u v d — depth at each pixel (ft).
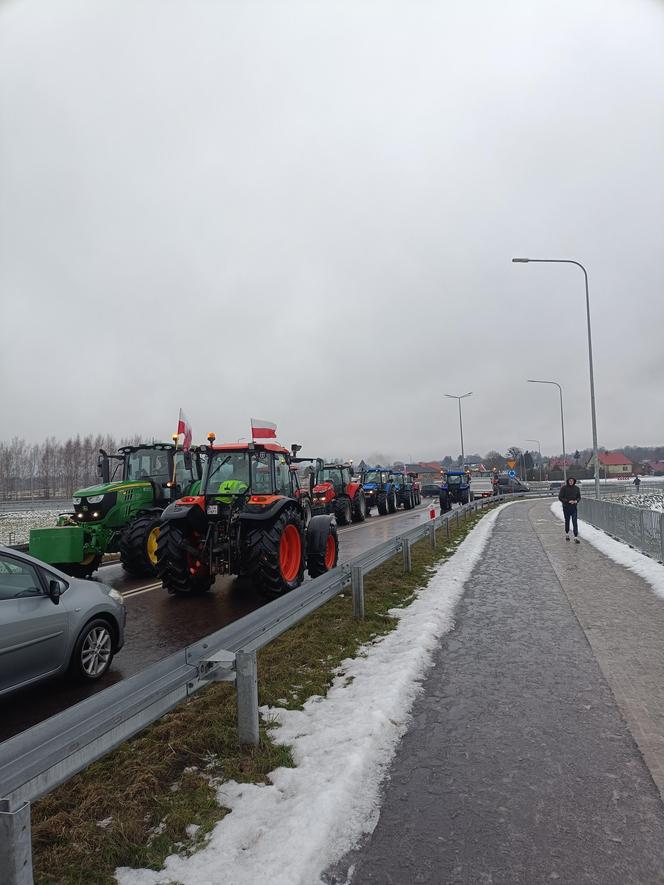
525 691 15.34
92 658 17.39
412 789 10.65
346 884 8.18
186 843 9.16
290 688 15.64
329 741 12.20
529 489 178.09
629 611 23.66
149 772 11.30
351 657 18.22
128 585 33.17
